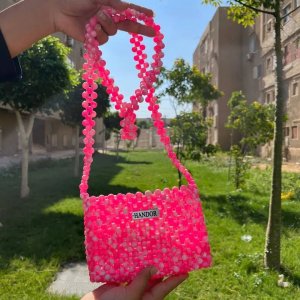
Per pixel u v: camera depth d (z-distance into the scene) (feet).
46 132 101.04
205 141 35.68
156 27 4.75
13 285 13.98
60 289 14.12
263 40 91.20
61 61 27.61
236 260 15.97
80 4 4.59
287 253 17.20
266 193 33.96
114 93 4.82
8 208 26.81
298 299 12.82
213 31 120.06
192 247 4.71
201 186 39.19
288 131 75.46
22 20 4.48
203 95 42.70
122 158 87.81
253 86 100.12
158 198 4.77
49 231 20.48
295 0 64.39
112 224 4.64
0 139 72.38
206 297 13.00
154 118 4.96
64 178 45.29
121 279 4.52
